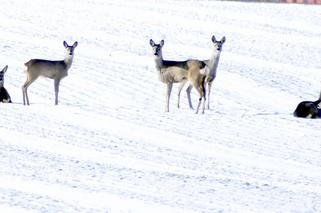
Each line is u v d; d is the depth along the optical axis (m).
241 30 75.00
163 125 37.44
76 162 27.88
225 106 45.44
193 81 41.69
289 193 23.42
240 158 30.14
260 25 78.38
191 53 62.59
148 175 25.72
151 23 76.62
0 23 72.12
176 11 85.12
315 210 20.88
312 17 85.25
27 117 38.12
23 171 25.64
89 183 23.95
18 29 69.62
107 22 76.06
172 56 60.72
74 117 38.66
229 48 65.88
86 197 21.81
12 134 33.44
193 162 28.88
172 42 67.31
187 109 43.53
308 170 28.12
